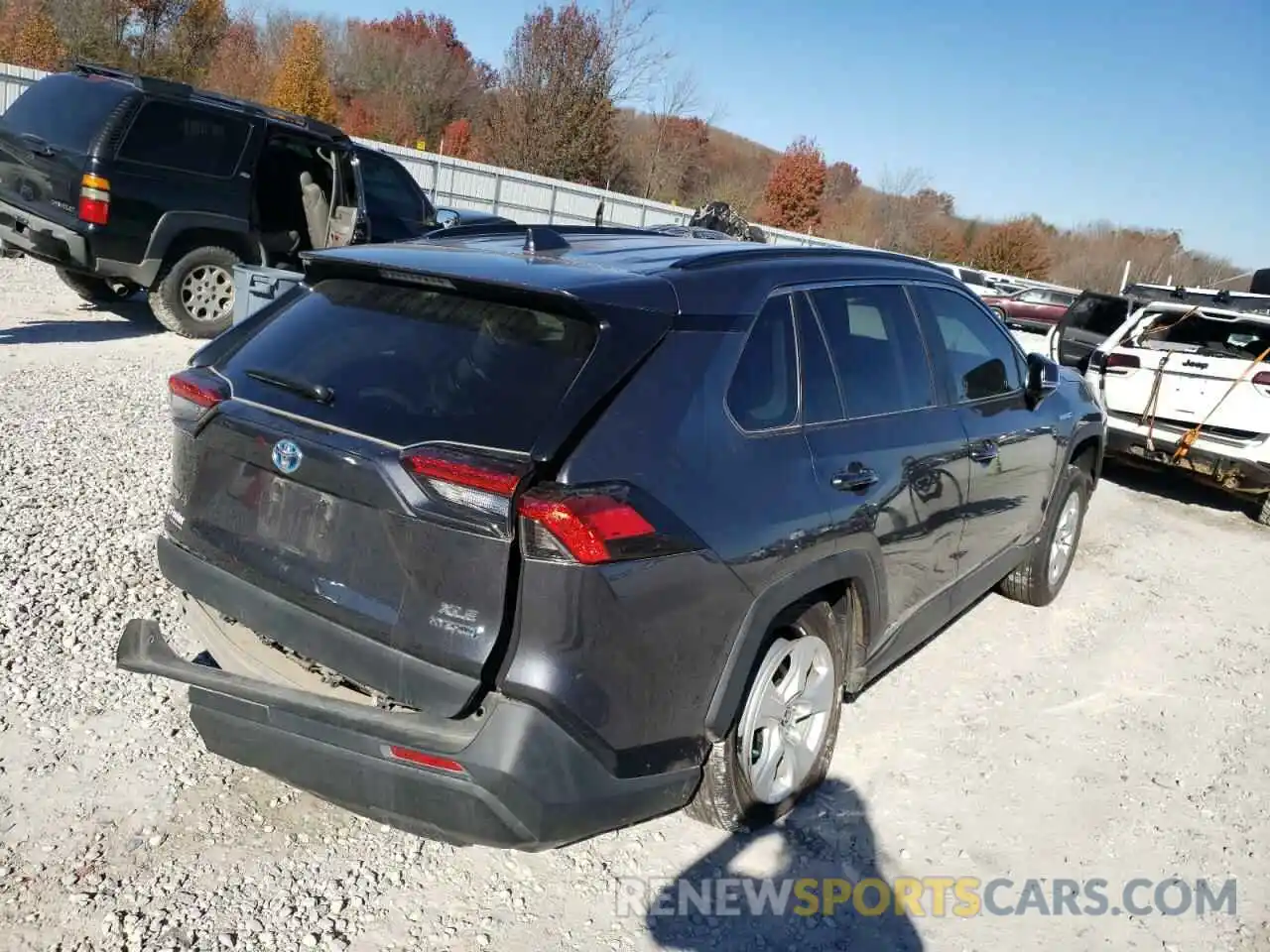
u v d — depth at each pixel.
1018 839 3.54
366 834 3.19
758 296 3.18
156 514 5.24
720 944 2.90
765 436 3.03
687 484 2.71
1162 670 5.07
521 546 2.42
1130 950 3.06
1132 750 4.24
